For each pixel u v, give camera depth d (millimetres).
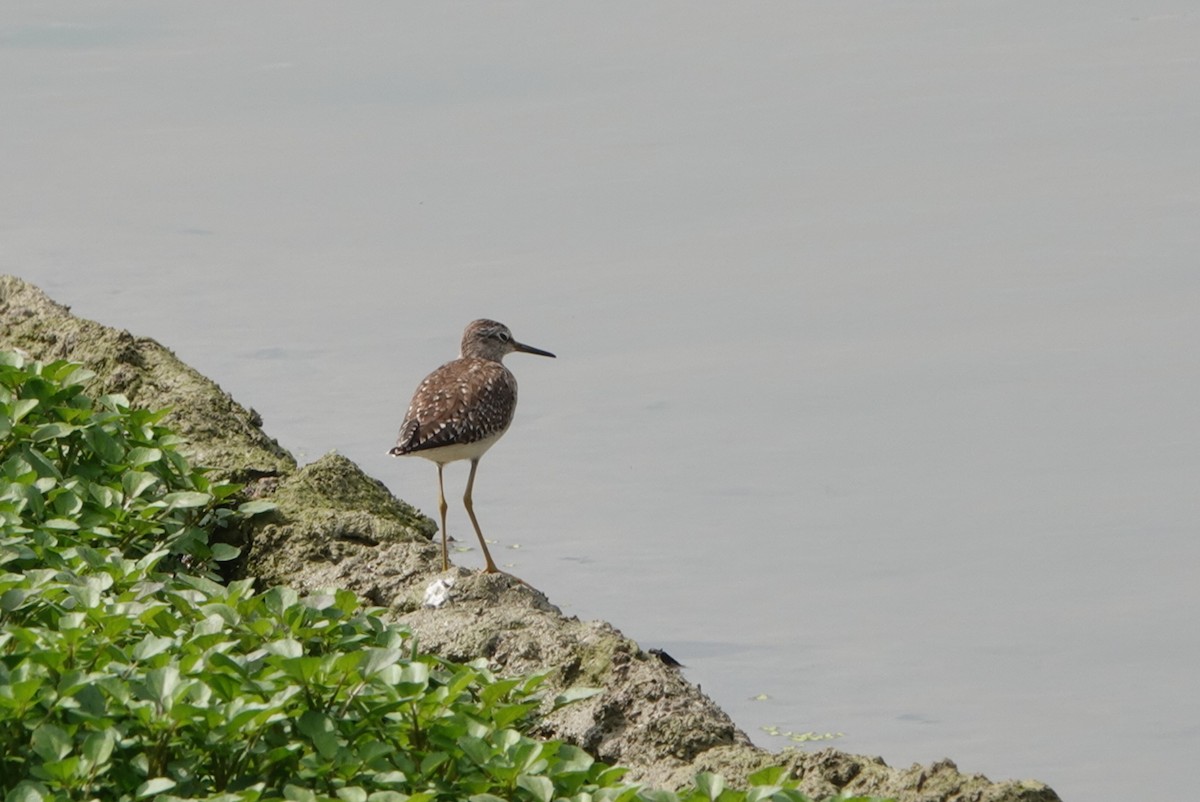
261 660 9148
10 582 9727
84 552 11039
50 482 12125
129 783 8258
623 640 11539
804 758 10164
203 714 8281
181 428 15055
